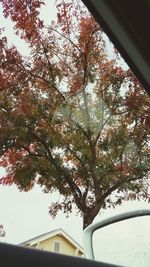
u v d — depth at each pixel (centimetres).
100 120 588
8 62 566
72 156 647
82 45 562
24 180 440
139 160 566
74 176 612
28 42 537
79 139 618
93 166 603
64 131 631
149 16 194
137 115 524
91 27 522
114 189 571
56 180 584
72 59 600
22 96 601
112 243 229
